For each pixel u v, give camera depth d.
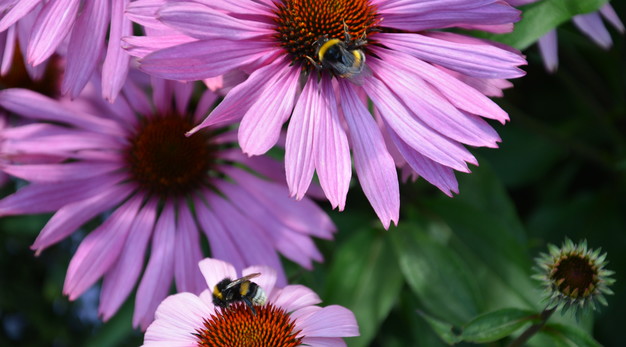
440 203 0.70
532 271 0.69
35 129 0.68
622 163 0.71
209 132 0.71
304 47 0.64
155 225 0.69
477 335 0.62
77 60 0.64
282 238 0.67
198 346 0.61
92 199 0.69
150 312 0.67
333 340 0.61
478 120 0.62
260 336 0.61
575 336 0.62
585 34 0.70
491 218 0.70
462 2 0.63
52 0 0.64
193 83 0.70
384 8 0.64
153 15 0.61
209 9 0.60
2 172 0.71
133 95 0.71
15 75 0.74
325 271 0.71
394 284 0.68
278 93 0.62
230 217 0.69
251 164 0.69
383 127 0.64
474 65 0.63
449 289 0.67
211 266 0.63
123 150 0.71
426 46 0.63
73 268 0.67
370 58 0.64
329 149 0.62
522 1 0.63
